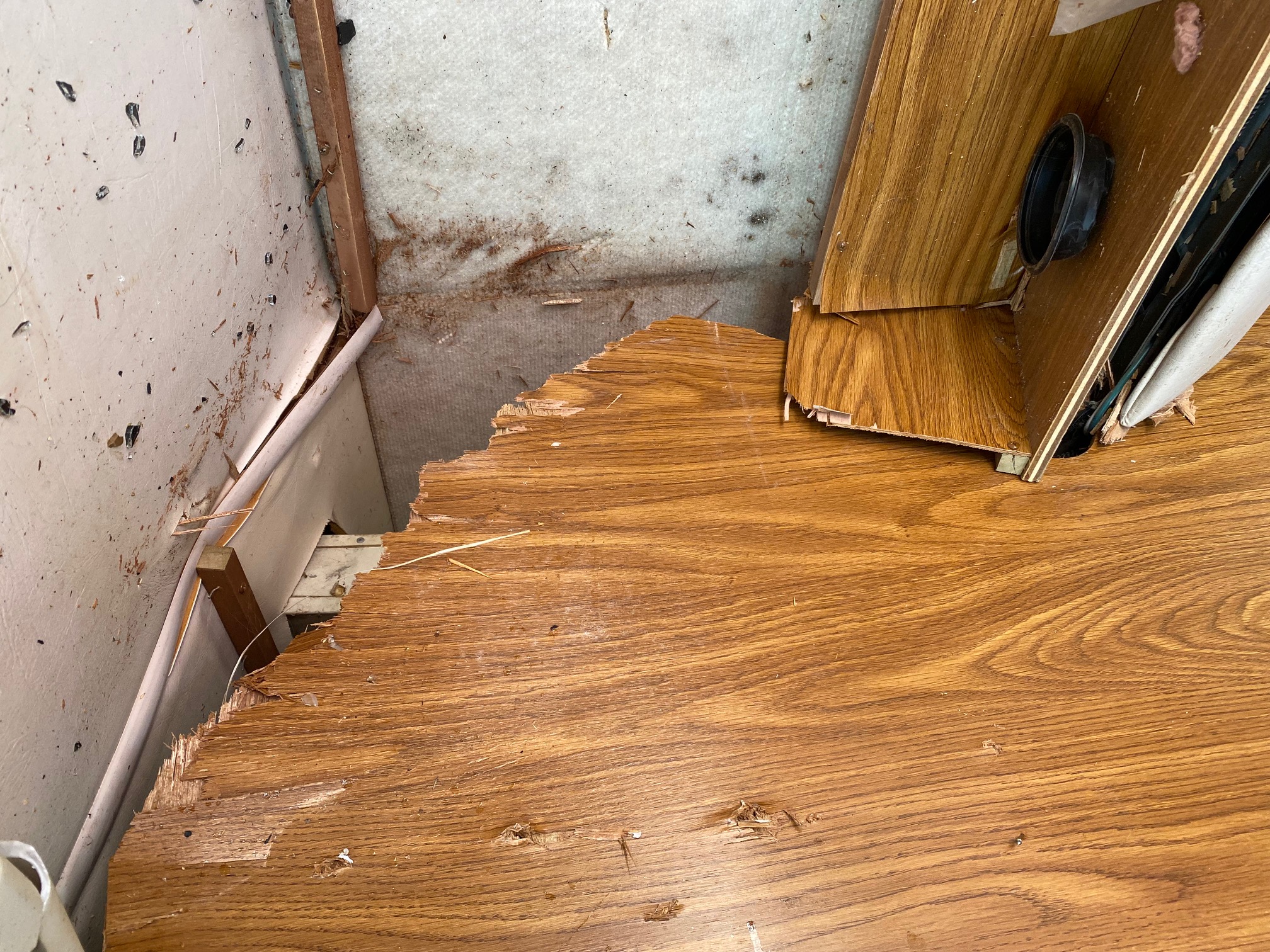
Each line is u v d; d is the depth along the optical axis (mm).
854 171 1091
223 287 1029
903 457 1098
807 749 812
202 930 681
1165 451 1115
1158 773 802
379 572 944
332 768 782
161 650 945
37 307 690
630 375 1193
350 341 1400
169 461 942
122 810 875
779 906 709
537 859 729
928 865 736
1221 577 972
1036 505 1048
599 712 833
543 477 1053
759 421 1137
